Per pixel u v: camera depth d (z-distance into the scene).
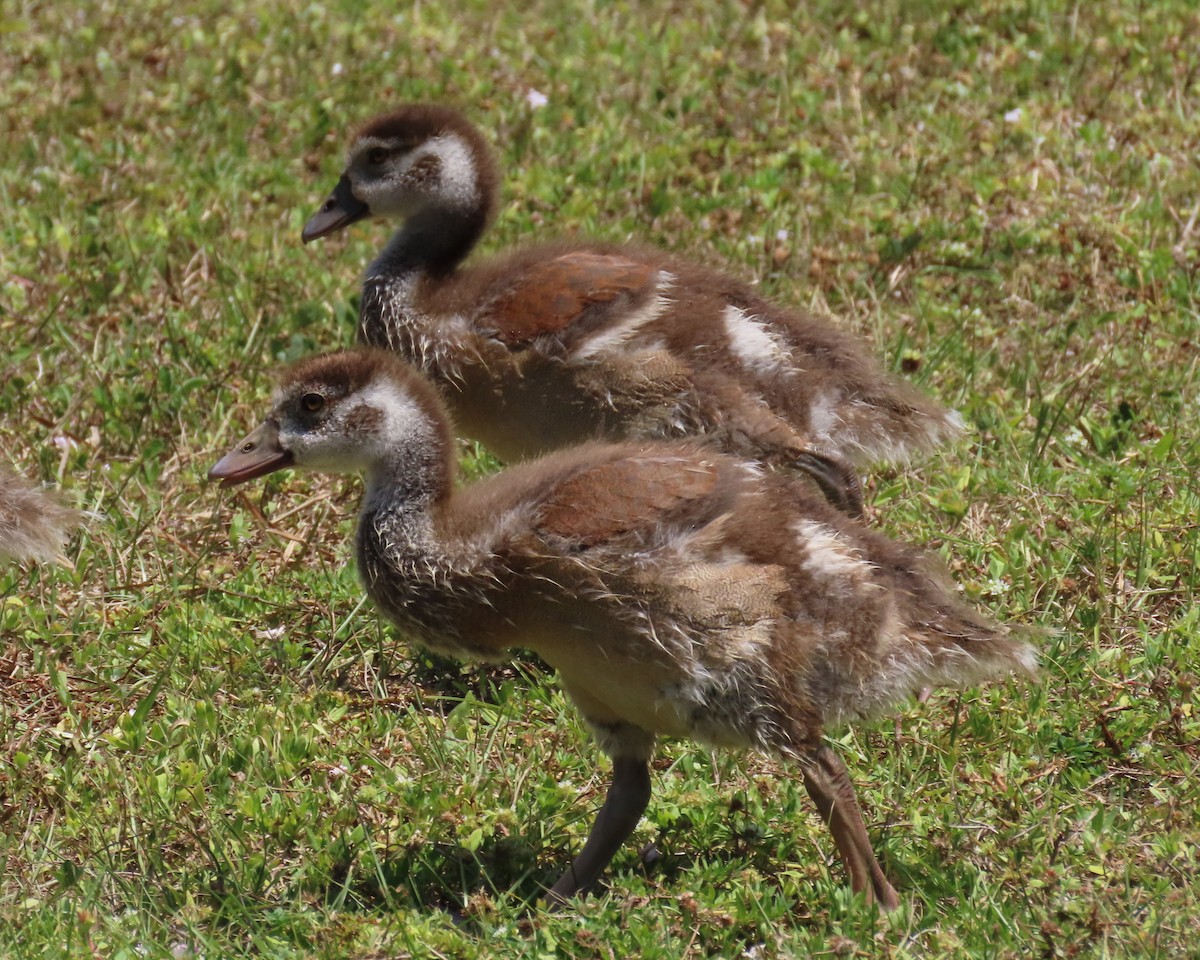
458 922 9.05
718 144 17.27
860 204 16.30
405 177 12.70
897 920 8.53
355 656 11.45
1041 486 12.59
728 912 8.70
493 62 19.23
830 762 8.89
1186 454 12.72
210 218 16.14
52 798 10.04
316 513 12.66
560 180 16.69
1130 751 10.09
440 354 11.82
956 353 14.13
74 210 16.36
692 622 8.70
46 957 8.43
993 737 10.30
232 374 14.09
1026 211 15.78
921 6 19.86
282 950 8.58
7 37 20.06
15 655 11.34
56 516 10.72
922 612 9.16
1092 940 8.29
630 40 19.69
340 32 19.80
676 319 11.35
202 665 11.25
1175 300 14.78
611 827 9.27
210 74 19.08
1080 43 18.80
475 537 9.08
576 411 11.54
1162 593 11.34
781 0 20.23
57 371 14.19
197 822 9.69
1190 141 16.84
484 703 10.93
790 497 9.22
